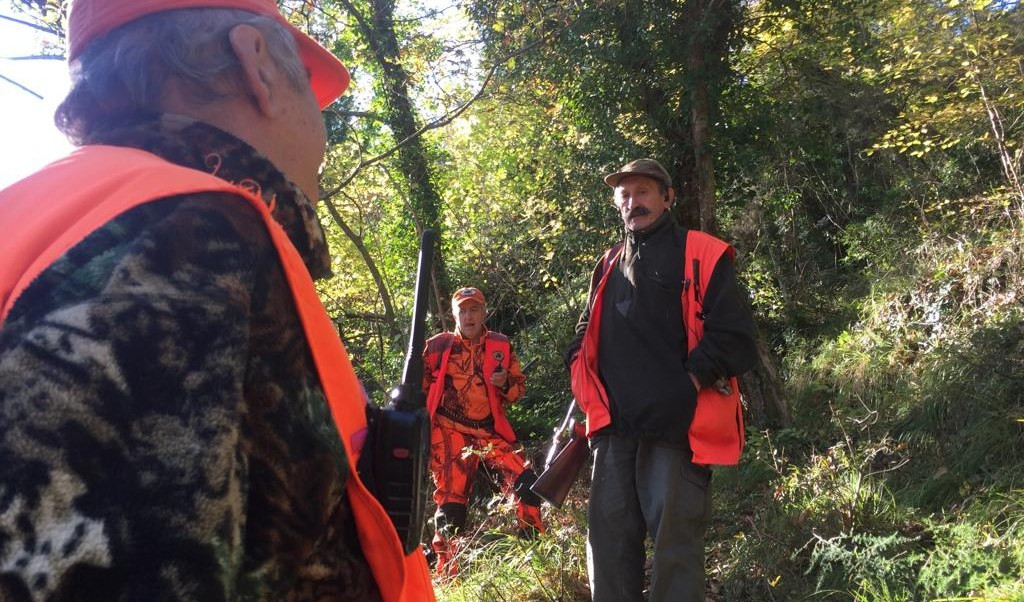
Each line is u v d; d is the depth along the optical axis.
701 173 6.59
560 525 4.65
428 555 5.24
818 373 7.78
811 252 11.03
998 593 3.16
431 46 8.02
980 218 9.06
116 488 0.61
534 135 9.14
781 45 7.72
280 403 0.75
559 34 6.99
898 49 8.41
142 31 0.92
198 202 0.73
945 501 4.38
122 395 0.62
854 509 4.13
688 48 6.43
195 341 0.66
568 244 8.34
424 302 1.30
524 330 10.30
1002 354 5.62
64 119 0.96
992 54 8.03
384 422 1.01
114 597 0.59
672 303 3.41
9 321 0.66
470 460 5.35
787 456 5.76
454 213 9.98
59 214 0.72
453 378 5.42
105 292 0.65
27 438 0.60
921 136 9.29
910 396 5.88
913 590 3.48
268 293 0.76
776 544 4.01
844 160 11.26
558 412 8.91
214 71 0.92
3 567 0.59
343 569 0.86
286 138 0.98
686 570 3.21
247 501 0.73
